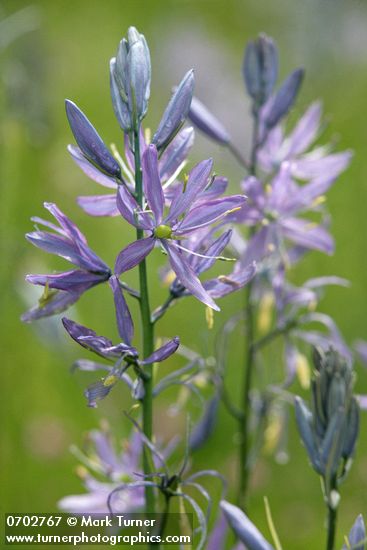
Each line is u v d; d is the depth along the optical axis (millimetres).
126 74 474
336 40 1266
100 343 459
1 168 869
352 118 1239
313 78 1261
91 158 474
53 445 843
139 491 601
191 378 514
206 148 1068
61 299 487
